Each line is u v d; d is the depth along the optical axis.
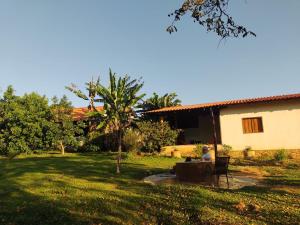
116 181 11.39
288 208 7.75
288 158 19.19
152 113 25.20
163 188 9.79
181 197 8.74
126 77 24.83
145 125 22.80
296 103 21.33
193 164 10.93
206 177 10.88
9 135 23.67
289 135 21.30
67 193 9.44
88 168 14.95
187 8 7.07
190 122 27.42
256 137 21.98
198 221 7.15
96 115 24.95
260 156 20.31
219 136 26.39
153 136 22.48
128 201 8.50
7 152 23.53
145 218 7.40
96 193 9.38
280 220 7.04
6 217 7.45
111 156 20.94
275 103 21.81
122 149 25.33
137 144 22.75
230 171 13.71
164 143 22.59
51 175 12.87
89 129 27.78
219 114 23.05
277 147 21.41
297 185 10.25
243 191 9.38
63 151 24.83
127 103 24.17
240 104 22.47
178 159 19.06
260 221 7.03
